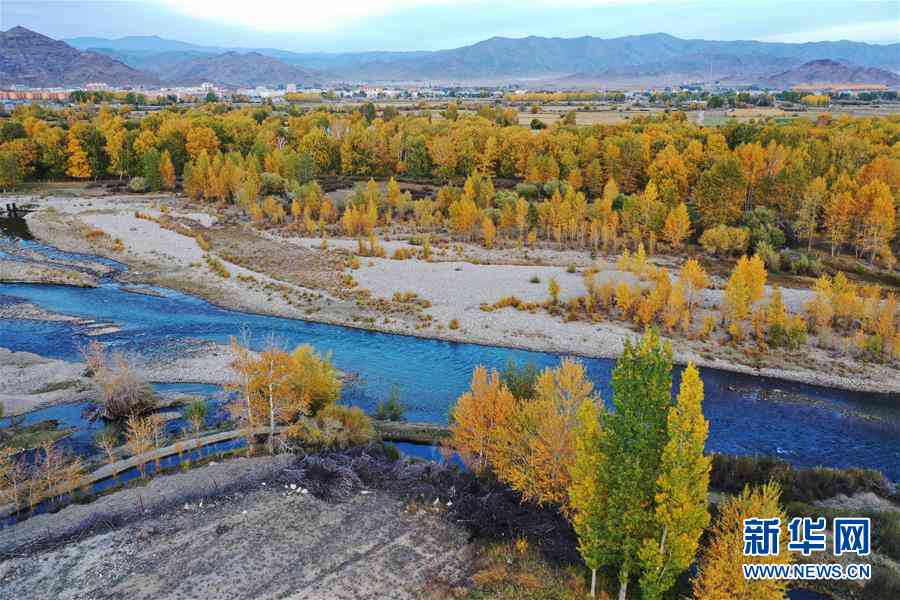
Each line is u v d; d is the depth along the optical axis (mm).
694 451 30234
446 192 135875
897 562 39750
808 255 105312
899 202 106125
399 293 92000
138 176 165875
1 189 152250
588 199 145625
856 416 62438
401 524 41906
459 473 47125
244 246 115062
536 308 86875
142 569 37469
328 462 47938
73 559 38250
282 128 196250
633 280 94250
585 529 34531
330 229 126000
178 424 56625
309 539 40281
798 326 75812
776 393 67000
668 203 117250
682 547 30859
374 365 72562
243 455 49812
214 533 40688
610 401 64188
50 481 45062
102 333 78562
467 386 67750
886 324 73688
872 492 47812
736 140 157625
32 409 58812
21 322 81062
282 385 51938
